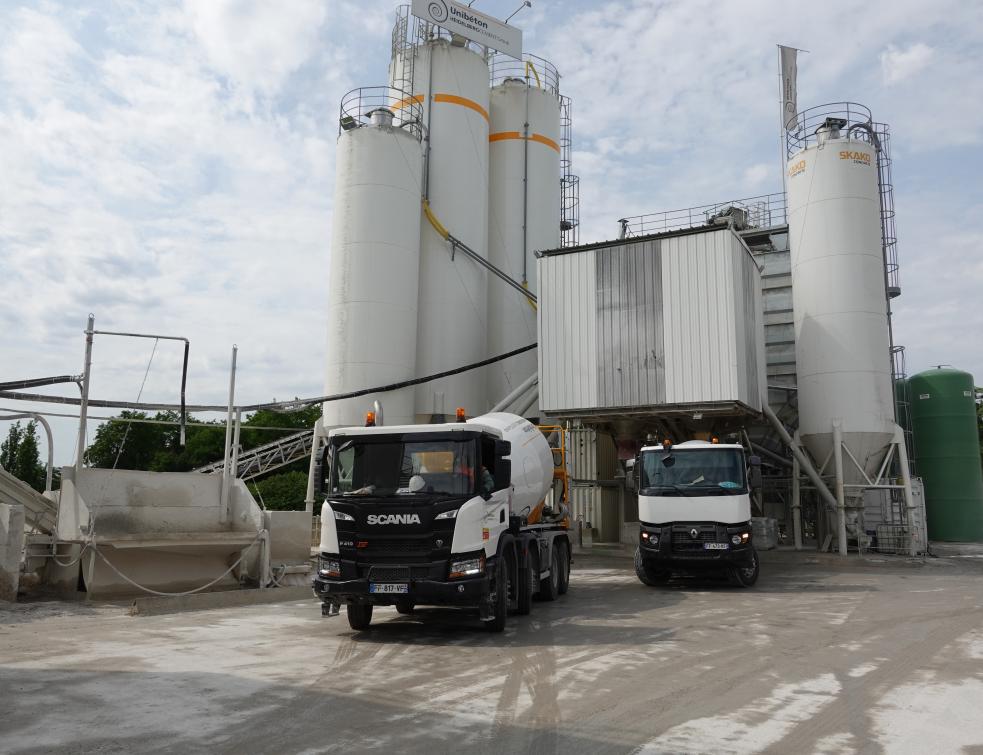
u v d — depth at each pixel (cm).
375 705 711
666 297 2314
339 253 2686
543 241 3278
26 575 1545
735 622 1247
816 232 2698
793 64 3456
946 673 856
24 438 5134
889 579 1964
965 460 3366
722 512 1720
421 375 2870
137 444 5659
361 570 1072
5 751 566
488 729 634
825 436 2627
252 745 588
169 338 1708
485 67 3173
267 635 1122
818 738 612
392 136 2720
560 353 2439
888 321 2772
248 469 3275
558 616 1328
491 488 1145
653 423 2536
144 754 564
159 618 1295
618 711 693
